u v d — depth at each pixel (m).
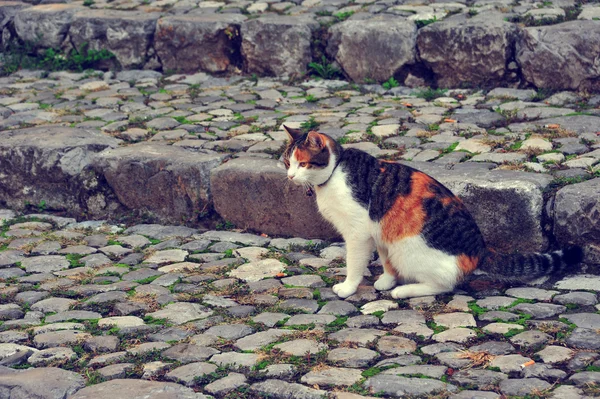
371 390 4.13
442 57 9.30
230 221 7.07
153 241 6.83
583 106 8.20
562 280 5.55
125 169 7.35
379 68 9.69
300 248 6.52
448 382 4.19
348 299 5.48
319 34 10.17
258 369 4.44
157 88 10.03
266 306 5.39
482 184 6.01
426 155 7.01
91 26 11.08
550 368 4.27
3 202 7.88
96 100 9.53
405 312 5.14
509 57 8.98
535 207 5.86
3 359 4.71
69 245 6.78
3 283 6.00
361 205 5.37
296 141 5.57
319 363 4.46
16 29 11.57
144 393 4.18
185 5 11.72
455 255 5.31
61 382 4.36
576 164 6.46
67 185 7.59
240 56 10.53
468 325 4.89
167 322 5.16
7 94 9.98
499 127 7.72
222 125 8.36
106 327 5.12
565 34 8.59
